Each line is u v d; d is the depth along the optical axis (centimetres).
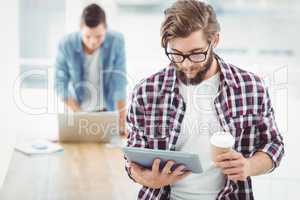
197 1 154
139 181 163
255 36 423
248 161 157
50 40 419
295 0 418
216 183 166
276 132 165
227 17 421
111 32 315
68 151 274
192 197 167
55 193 212
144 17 419
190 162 150
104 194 211
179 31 146
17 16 338
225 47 422
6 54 300
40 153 269
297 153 349
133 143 170
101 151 275
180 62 153
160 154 152
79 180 229
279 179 327
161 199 170
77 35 313
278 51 424
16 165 250
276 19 422
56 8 416
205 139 165
